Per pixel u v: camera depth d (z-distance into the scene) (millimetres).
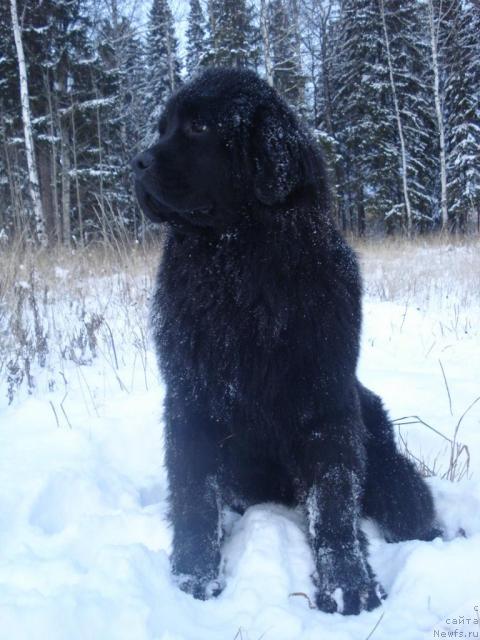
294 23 9719
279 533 1179
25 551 1106
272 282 1127
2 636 844
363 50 11648
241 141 1138
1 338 2266
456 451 1682
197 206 1150
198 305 1165
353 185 12039
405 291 4008
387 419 1422
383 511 1327
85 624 887
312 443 1146
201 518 1163
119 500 1415
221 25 9219
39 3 8266
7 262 3014
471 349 2783
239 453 1226
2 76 8570
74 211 9078
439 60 12109
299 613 999
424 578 1047
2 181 6875
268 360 1124
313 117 12914
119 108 9617
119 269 3629
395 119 11516
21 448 1578
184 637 897
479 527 1330
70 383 2148
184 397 1188
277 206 1133
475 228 10750
